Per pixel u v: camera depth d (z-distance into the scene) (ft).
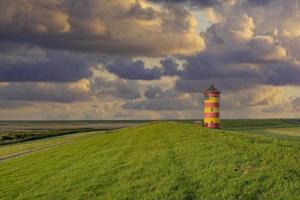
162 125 213.87
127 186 65.41
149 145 120.67
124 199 58.29
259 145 81.51
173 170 70.33
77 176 85.76
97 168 91.09
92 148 152.25
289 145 81.10
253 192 50.55
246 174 58.49
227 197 50.39
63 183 81.41
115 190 64.54
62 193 71.92
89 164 101.14
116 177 74.95
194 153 84.89
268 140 92.32
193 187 57.26
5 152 244.01
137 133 193.57
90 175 83.10
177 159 81.51
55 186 80.84
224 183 56.03
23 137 392.88
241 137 100.83
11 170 129.90
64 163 116.88
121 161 94.79
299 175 55.06
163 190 57.82
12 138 386.11
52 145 257.55
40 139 366.63
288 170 57.88
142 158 92.53
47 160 138.10
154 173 71.46
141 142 137.80
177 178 63.77
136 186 64.49
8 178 111.04
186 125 195.42
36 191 80.28
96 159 109.81
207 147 89.81
